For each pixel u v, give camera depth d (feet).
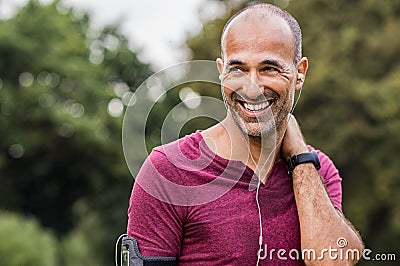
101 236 101.86
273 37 9.60
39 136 100.73
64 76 103.04
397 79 66.33
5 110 100.37
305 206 10.00
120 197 102.78
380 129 67.41
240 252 9.68
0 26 101.35
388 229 68.28
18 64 101.81
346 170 68.85
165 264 9.75
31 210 104.32
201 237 9.76
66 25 107.65
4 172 103.14
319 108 68.54
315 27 70.79
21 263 57.62
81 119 100.32
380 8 70.79
